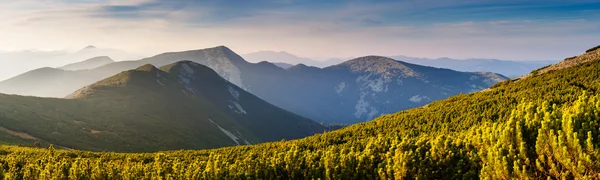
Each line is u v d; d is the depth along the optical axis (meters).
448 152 15.88
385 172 16.09
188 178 18.94
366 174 16.72
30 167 21.59
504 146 13.23
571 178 11.30
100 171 19.78
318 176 17.44
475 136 15.91
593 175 10.70
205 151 38.94
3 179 20.55
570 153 11.32
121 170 21.03
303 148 32.25
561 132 11.70
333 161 17.42
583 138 11.59
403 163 15.32
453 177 15.01
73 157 36.06
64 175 20.39
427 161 15.67
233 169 18.98
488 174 13.29
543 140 12.06
